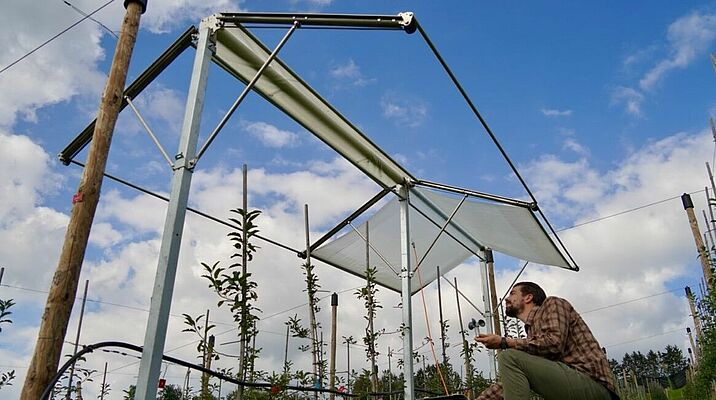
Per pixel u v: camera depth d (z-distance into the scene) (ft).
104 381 31.50
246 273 13.10
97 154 14.29
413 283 28.81
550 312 9.91
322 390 15.88
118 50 15.62
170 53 14.34
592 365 9.47
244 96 12.47
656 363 207.21
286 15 12.87
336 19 12.67
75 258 13.08
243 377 13.29
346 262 26.89
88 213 13.69
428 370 38.73
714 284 37.65
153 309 10.02
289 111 15.90
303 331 24.02
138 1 16.35
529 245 25.80
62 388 20.07
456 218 25.39
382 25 12.57
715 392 49.24
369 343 25.90
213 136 11.93
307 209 25.14
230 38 13.60
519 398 9.28
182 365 11.78
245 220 13.48
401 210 20.85
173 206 10.87
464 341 34.63
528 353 9.61
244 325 12.94
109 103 14.89
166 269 10.28
